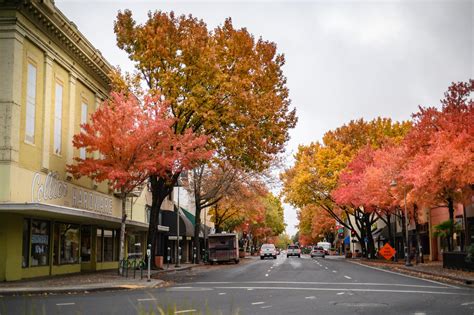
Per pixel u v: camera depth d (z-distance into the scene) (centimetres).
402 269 3650
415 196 3584
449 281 2623
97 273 3083
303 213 9612
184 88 3203
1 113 2381
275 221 9638
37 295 1931
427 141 3509
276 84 3541
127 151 2714
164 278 2886
